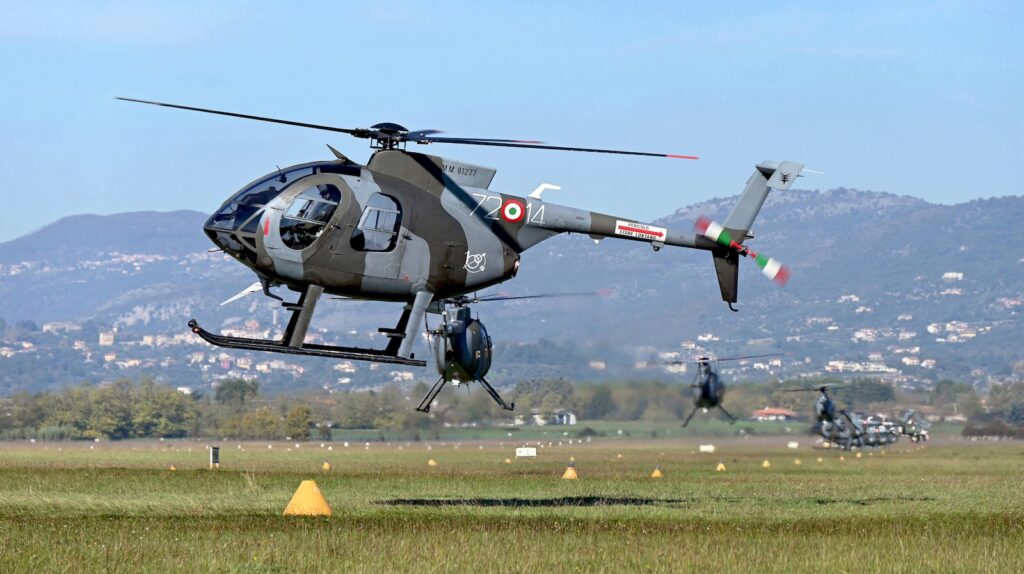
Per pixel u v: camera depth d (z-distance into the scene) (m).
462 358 98.44
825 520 89.56
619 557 65.25
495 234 96.44
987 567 64.12
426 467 188.50
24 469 149.62
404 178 92.69
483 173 96.00
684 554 66.69
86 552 62.44
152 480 124.38
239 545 66.00
